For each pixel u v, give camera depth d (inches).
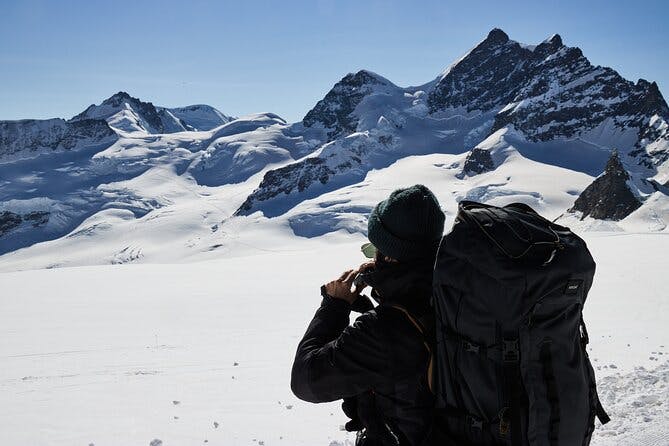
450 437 89.4
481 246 84.8
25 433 386.3
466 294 85.5
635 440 196.4
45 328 904.9
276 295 1263.5
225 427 374.3
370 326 93.9
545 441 84.1
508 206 96.7
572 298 83.9
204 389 498.3
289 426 368.5
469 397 86.3
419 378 92.5
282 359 632.4
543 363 83.7
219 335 817.5
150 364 625.9
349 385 94.4
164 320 971.3
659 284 1080.8
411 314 93.3
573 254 84.7
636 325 732.7
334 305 104.2
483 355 84.5
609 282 1142.3
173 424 391.5
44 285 1515.7
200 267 2052.2
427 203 97.9
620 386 327.6
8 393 504.7
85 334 849.5
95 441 364.5
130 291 1379.2
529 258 83.5
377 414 98.0
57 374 587.5
